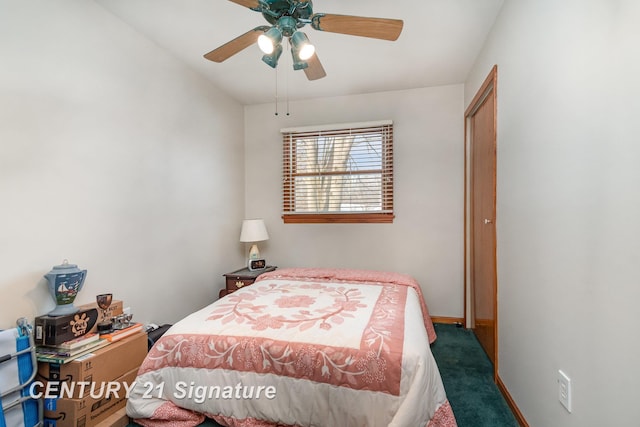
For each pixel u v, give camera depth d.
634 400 0.81
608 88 0.91
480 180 2.57
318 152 3.47
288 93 3.34
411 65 2.69
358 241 3.37
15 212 1.47
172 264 2.51
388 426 1.24
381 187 3.28
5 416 1.30
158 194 2.36
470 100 2.79
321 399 1.39
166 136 2.45
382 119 3.29
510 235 1.74
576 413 1.08
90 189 1.84
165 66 2.44
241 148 3.62
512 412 1.67
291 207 3.54
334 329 1.58
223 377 1.51
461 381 2.00
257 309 1.90
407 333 1.53
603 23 0.93
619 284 0.86
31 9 1.54
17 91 1.48
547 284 1.30
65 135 1.70
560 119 1.19
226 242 3.31
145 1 1.87
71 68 1.73
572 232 1.11
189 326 1.69
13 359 1.33
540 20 1.36
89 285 1.82
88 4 1.83
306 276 2.84
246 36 1.62
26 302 1.51
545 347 1.32
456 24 2.09
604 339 0.93
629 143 0.82
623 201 0.85
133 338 1.74
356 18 1.43
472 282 2.91
